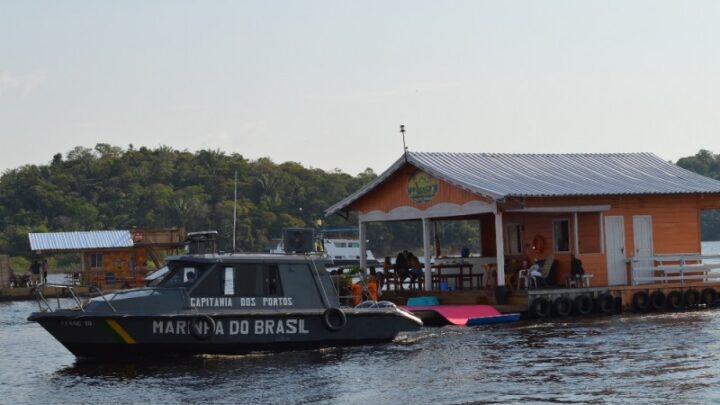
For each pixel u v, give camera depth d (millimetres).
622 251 45531
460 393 25125
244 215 172250
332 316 32125
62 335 29484
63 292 77312
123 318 29250
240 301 31000
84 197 190375
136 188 192000
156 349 29906
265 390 25750
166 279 31250
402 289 48000
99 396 25484
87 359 31078
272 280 31625
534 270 43719
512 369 28391
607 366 28578
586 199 44469
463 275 46719
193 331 29906
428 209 46250
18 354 35062
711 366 28281
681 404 23391
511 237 49062
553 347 32562
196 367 29250
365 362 29953
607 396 24406
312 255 32688
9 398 25812
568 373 27547
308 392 25484
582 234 46031
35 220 175500
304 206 183875
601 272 45000
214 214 173375
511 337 35375
